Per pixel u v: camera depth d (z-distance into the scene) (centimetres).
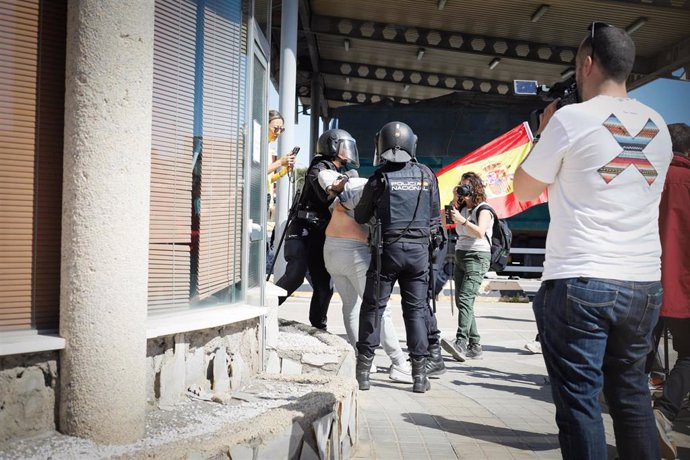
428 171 646
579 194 318
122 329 333
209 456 306
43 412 329
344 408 415
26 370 324
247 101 492
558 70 2170
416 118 1614
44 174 349
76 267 328
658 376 629
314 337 637
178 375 398
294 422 350
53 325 352
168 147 414
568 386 316
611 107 323
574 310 312
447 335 1045
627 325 317
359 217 636
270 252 1137
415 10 1750
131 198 334
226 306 468
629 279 312
